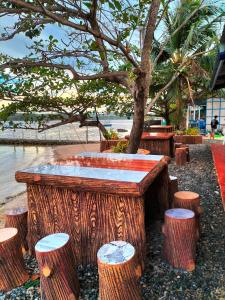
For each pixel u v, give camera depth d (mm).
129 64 3951
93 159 2965
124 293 1641
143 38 3922
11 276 2049
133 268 1683
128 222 2090
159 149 7250
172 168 6027
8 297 1964
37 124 6227
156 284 2002
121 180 2012
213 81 6195
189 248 2141
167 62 12023
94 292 1967
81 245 2277
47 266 1788
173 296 1878
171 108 12812
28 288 2051
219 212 3316
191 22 10109
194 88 13062
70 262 1894
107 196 2119
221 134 16047
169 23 6629
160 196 3014
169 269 2176
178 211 2295
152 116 14328
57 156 12422
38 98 5578
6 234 2125
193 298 1854
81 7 2271
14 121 5773
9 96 4977
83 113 6559
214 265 2215
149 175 2207
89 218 2215
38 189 2336
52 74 4719
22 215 2578
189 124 17797
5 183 7719
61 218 2305
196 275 2092
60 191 2260
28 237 2463
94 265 2264
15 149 20125
